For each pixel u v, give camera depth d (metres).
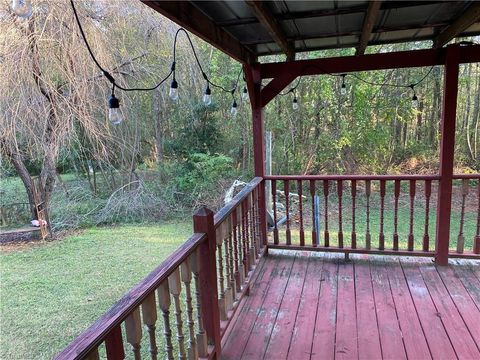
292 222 6.81
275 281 3.15
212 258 1.97
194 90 8.16
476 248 3.31
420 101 8.33
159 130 8.63
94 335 1.01
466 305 2.63
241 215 2.81
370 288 2.96
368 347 2.20
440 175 3.22
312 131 8.69
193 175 8.37
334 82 8.21
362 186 8.69
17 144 6.40
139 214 7.80
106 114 6.71
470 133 8.58
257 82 3.51
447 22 2.76
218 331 2.08
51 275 5.06
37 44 5.75
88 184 8.30
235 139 9.04
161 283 1.46
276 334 2.37
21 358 3.20
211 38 2.32
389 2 2.26
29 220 7.77
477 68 8.28
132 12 6.81
